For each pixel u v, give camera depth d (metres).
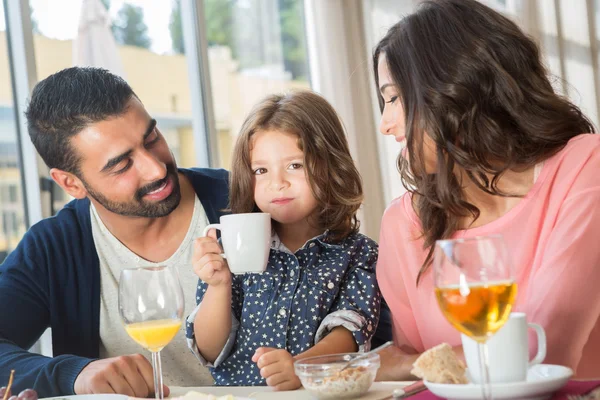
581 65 4.19
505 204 1.42
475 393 0.89
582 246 1.21
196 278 1.94
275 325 1.62
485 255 0.85
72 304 1.89
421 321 1.48
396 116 1.47
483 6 1.39
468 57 1.34
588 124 1.45
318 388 1.08
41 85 1.82
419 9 1.42
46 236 1.93
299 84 3.88
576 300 1.18
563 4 4.18
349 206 1.73
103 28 2.90
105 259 1.94
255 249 1.42
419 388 1.02
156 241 1.95
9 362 1.45
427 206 1.45
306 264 1.67
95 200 1.87
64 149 1.80
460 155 1.34
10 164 2.59
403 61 1.38
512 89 1.35
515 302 1.35
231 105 3.47
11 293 1.84
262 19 3.68
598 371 1.27
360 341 1.53
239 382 1.62
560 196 1.32
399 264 1.54
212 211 1.99
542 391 0.88
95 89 1.78
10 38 2.61
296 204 1.66
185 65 3.26
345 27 3.98
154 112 3.10
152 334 1.11
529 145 1.38
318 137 1.69
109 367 1.29
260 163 1.67
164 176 1.83
